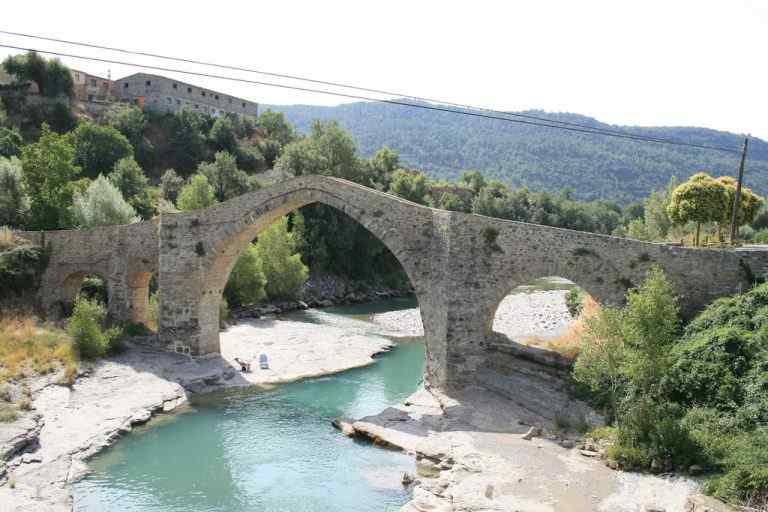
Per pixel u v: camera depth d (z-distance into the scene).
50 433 26.95
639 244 30.95
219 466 25.83
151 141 101.25
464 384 33.09
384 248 90.50
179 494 23.16
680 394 25.00
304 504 22.33
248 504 22.36
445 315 32.84
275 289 67.25
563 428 27.77
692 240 55.41
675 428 22.75
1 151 69.19
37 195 55.09
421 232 34.50
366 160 111.69
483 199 134.25
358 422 30.11
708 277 30.55
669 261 30.75
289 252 69.06
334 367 42.59
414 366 43.88
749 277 30.12
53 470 23.80
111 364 37.31
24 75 92.50
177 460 26.41
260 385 37.94
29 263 45.00
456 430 27.94
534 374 32.56
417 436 27.95
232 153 106.69
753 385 23.03
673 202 48.06
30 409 28.30
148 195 77.25
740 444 21.02
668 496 20.41
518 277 32.59
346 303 77.12
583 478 22.42
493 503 20.36
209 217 39.81
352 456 26.89
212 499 22.77
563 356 32.53
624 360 25.25
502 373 33.12
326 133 97.94
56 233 46.12
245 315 58.75
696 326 27.75
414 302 80.81
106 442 27.53
